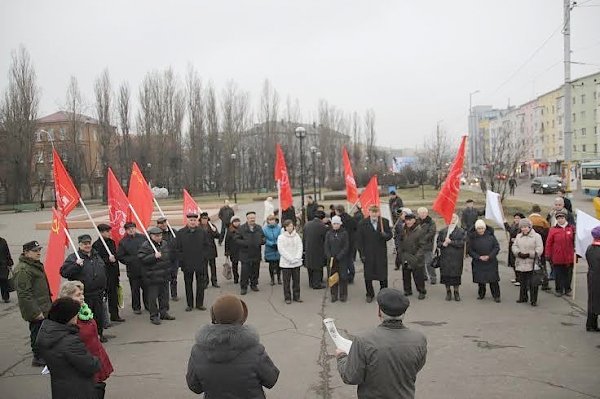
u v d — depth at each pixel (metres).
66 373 4.23
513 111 95.00
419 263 10.38
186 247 9.98
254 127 71.94
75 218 31.19
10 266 11.55
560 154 77.00
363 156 84.50
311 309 9.90
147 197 11.46
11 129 51.22
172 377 6.70
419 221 10.66
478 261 10.10
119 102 56.47
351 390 6.07
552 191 44.69
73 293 4.91
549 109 80.62
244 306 3.66
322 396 5.93
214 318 3.52
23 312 6.98
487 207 12.70
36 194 56.16
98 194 64.81
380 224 10.17
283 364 6.98
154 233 9.13
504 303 9.99
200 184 63.25
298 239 10.59
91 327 4.91
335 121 85.56
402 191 51.19
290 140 73.25
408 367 3.48
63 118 63.53
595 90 67.88
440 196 10.80
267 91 70.88
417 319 9.01
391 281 12.48
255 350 3.49
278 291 11.60
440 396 5.82
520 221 9.86
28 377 6.86
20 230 29.48
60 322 4.27
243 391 3.41
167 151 59.12
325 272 14.02
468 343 7.65
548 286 11.17
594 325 8.06
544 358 6.97
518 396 5.79
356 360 3.51
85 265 7.73
